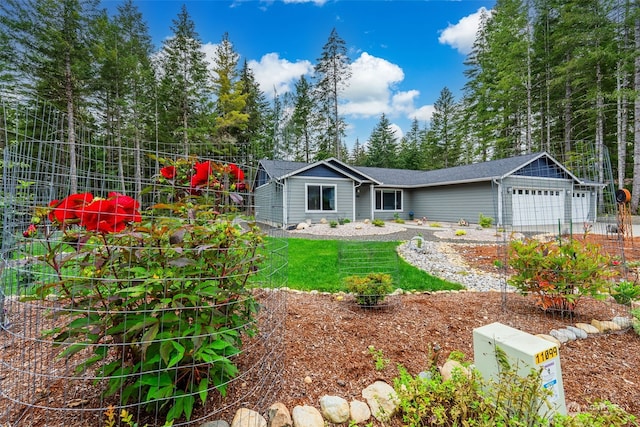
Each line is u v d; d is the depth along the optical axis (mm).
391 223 13828
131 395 1454
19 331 1922
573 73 14188
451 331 2590
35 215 1266
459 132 24859
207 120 17750
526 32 15820
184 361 1380
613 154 16422
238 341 1640
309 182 12672
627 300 3053
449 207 14164
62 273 1407
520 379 1371
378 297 3090
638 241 7434
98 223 1232
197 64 18141
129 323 1301
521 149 19000
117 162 2227
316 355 2125
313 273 4789
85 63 12672
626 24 12680
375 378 1918
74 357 1861
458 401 1482
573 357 2197
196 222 1587
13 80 11086
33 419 1416
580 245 3021
